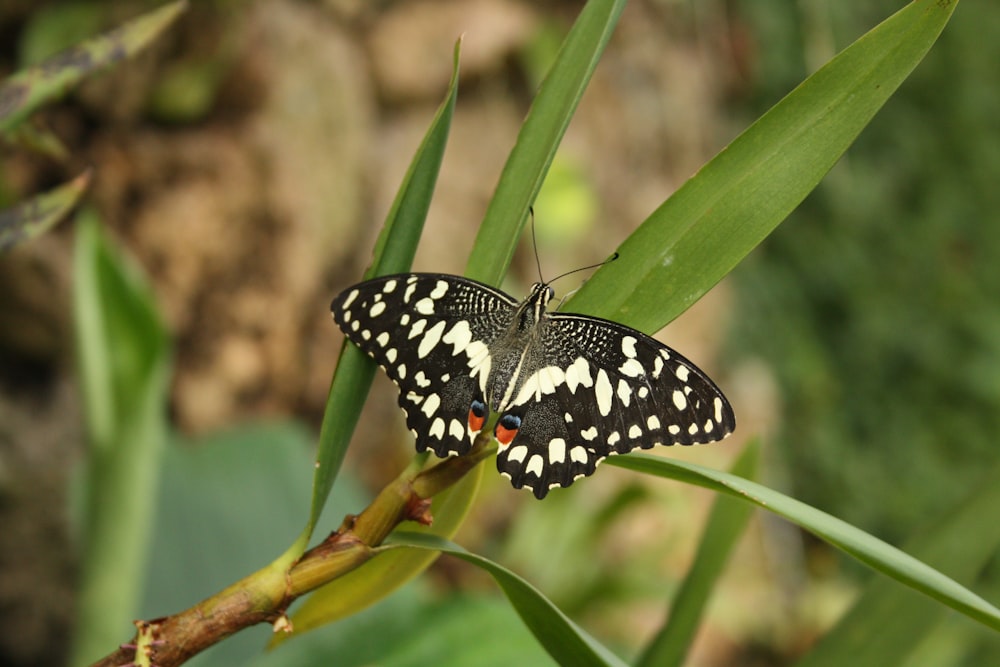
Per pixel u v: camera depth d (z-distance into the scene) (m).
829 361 2.17
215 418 1.27
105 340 0.72
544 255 1.69
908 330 2.22
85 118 1.17
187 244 1.21
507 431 0.69
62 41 1.14
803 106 0.64
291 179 1.29
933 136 2.29
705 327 2.00
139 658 0.62
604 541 1.62
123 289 0.72
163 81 1.19
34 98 0.65
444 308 0.70
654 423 0.69
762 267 2.14
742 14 2.10
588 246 1.77
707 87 2.07
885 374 2.21
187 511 0.83
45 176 1.15
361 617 0.76
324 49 1.37
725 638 1.83
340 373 0.64
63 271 1.13
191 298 1.24
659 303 0.64
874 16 2.23
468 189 1.64
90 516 0.73
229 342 1.27
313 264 1.33
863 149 2.23
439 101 1.59
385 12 1.53
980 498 0.66
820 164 0.64
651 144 1.94
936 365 2.22
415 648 0.75
